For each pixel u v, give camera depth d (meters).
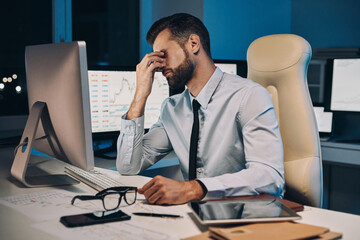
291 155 1.60
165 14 2.95
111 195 1.20
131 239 0.83
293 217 0.91
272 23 3.61
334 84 3.02
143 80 1.55
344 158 2.77
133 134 1.56
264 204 1.03
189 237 0.82
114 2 11.73
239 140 1.49
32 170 1.60
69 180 1.40
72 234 0.86
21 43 2.60
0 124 2.29
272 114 1.39
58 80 1.27
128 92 2.08
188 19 1.47
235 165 1.51
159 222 0.95
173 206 1.08
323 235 0.85
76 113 1.21
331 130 3.08
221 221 0.88
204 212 0.95
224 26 3.00
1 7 2.57
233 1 3.08
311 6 3.75
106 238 0.84
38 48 1.44
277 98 1.63
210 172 1.52
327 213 1.06
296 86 1.58
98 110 1.97
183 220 0.96
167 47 1.48
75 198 1.10
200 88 1.53
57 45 1.29
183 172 1.66
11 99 2.37
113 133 2.03
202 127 1.52
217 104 1.50
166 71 1.50
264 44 1.68
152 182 1.12
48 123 1.39
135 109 1.56
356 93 2.94
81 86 1.19
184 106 1.62
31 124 1.36
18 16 2.60
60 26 2.62
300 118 1.57
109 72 1.99
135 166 1.57
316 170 1.55
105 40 12.03
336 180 3.03
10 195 1.21
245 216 0.92
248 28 3.29
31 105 1.54
